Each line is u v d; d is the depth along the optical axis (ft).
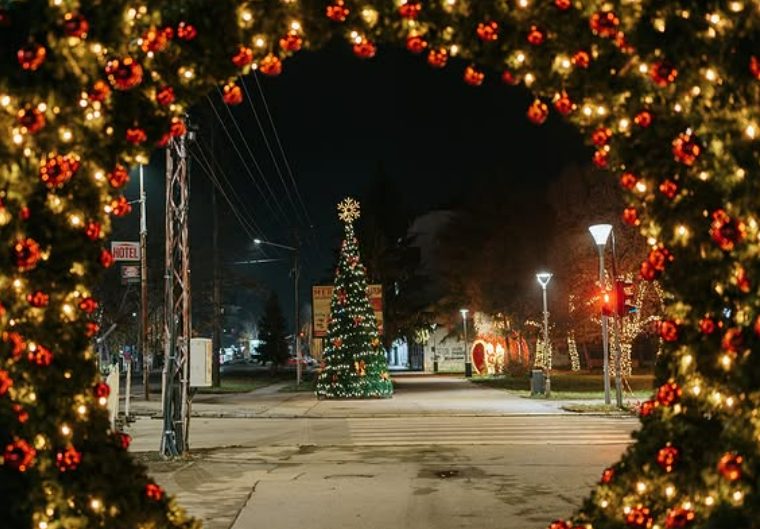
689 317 17.26
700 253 17.08
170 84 17.63
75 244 17.11
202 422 81.41
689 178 17.15
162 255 154.30
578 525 18.45
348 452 55.21
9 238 16.02
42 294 16.30
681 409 17.21
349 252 118.62
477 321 195.21
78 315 17.34
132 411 94.07
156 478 44.16
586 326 160.76
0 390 15.26
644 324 137.49
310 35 18.03
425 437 64.59
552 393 118.52
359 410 94.32
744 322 15.81
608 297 87.66
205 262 165.89
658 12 16.21
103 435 17.46
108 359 176.04
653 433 17.57
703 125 16.24
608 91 17.53
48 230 16.75
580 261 143.33
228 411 94.27
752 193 15.66
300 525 32.32
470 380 169.78
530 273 178.40
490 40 17.69
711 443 16.66
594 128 18.34
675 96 16.61
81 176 17.19
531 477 43.98
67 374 16.80
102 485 16.79
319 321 131.75
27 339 16.31
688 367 17.03
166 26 17.13
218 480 43.47
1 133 15.84
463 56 18.30
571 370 206.08
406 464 49.21
